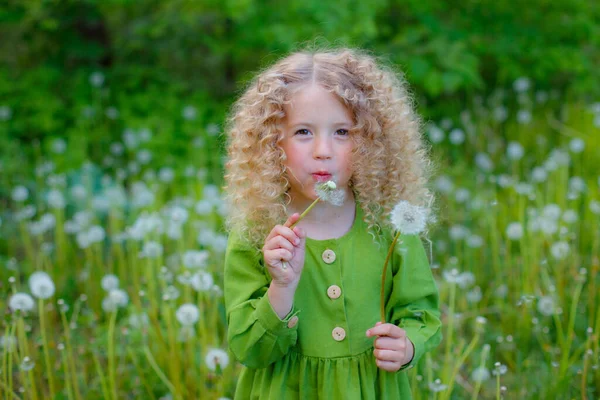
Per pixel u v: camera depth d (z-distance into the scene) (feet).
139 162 16.17
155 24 19.08
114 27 20.04
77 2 18.75
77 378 8.91
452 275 8.21
